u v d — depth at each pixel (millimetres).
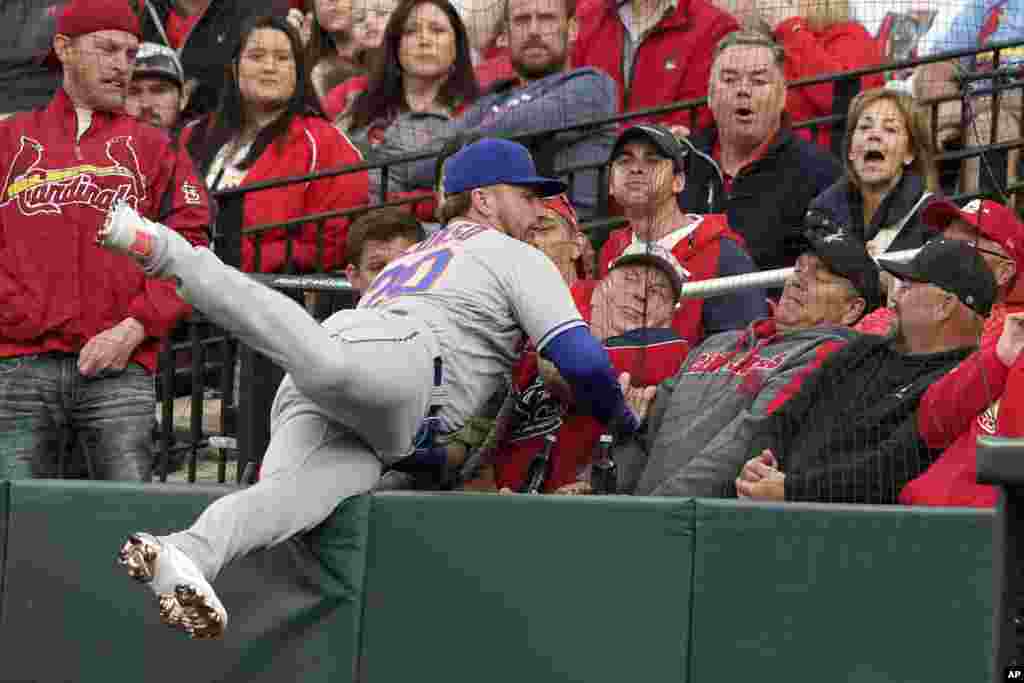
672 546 11914
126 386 15734
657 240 17047
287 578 12367
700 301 16609
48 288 15586
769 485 13008
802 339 14266
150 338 15859
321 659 12203
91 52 16234
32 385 15555
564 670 11922
